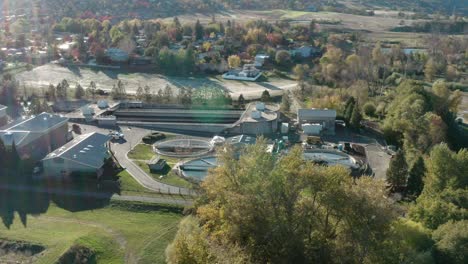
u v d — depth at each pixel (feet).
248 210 184.14
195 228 205.26
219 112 433.07
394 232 178.19
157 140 371.15
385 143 379.76
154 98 474.08
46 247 218.18
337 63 606.96
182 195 274.36
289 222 181.27
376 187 179.93
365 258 169.89
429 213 213.87
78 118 406.21
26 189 277.03
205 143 365.40
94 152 310.04
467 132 420.36
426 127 361.92
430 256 182.39
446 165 249.34
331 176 181.88
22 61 653.71
